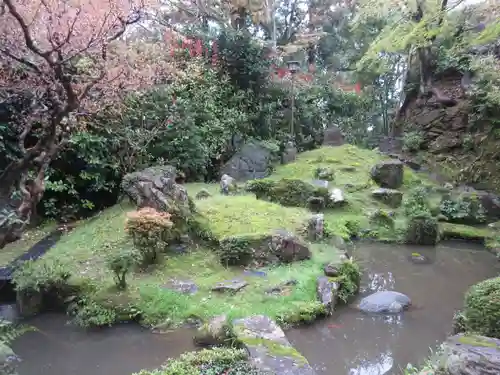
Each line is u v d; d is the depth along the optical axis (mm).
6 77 3705
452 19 8852
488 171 11766
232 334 3934
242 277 5453
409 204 9414
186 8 12500
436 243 8312
